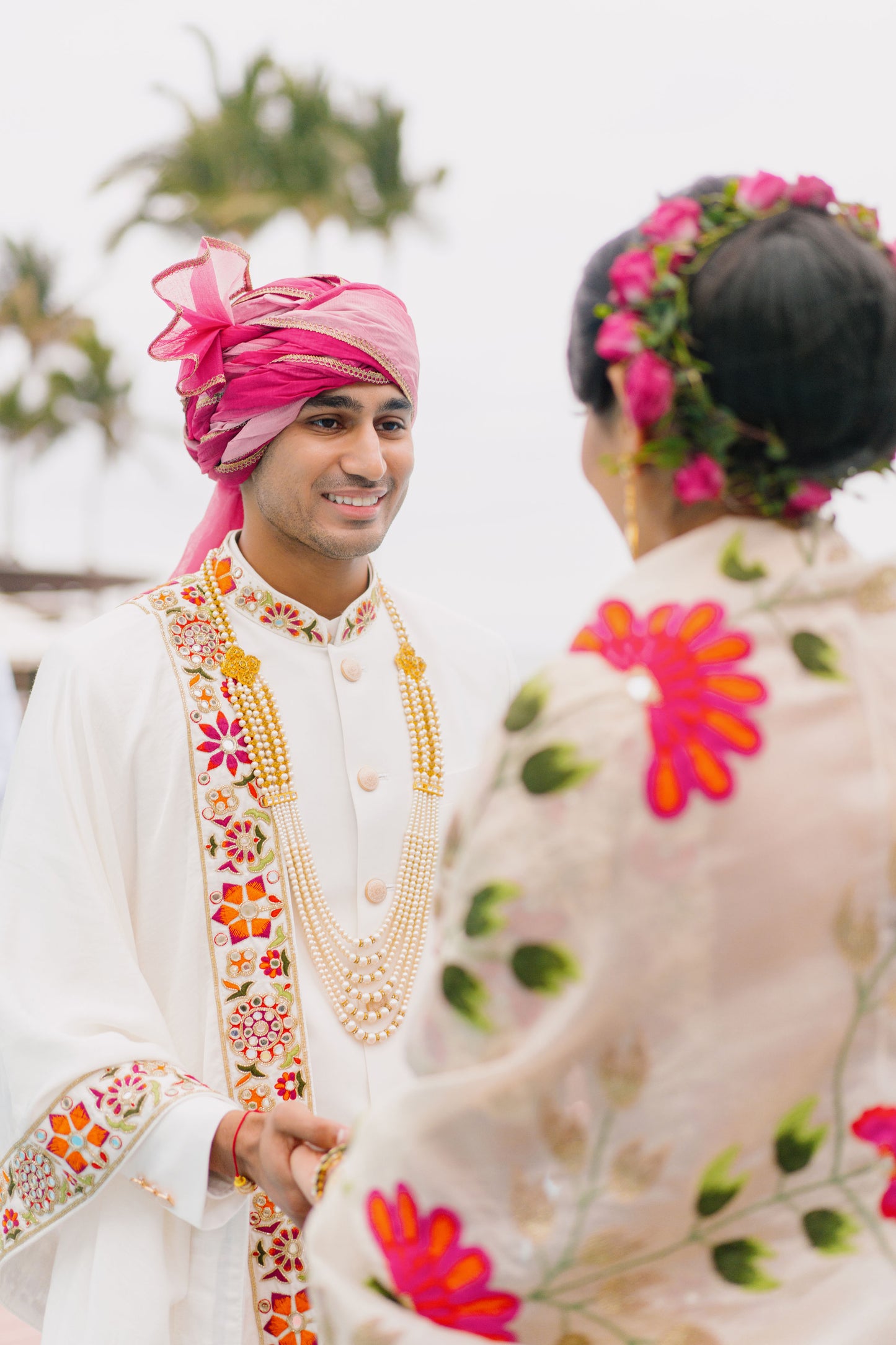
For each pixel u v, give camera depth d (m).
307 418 1.62
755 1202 0.92
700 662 0.90
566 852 0.87
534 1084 0.88
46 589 24.81
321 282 1.67
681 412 0.93
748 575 0.94
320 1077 1.58
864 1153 0.94
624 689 0.89
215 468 1.69
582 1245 0.90
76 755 1.56
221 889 1.58
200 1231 1.49
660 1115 0.88
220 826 1.59
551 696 0.91
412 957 1.66
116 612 1.67
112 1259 1.46
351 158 30.08
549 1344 0.92
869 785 0.90
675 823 0.87
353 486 1.63
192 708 1.61
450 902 0.93
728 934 0.87
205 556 1.81
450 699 1.80
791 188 0.96
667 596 0.94
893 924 0.91
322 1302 0.94
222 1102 1.41
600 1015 0.87
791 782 0.89
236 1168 1.38
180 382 1.67
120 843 1.58
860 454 0.94
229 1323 1.48
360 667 1.72
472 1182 0.90
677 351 0.92
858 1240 0.93
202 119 30.23
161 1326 1.44
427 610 1.88
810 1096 0.91
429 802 1.72
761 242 0.91
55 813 1.53
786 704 0.90
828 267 0.90
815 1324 0.91
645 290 0.93
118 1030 1.48
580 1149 0.89
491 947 0.89
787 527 0.96
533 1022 0.89
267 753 1.62
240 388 1.60
